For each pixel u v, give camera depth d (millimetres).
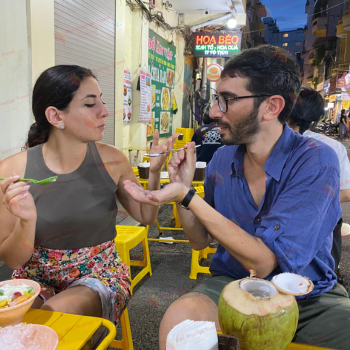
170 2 6531
